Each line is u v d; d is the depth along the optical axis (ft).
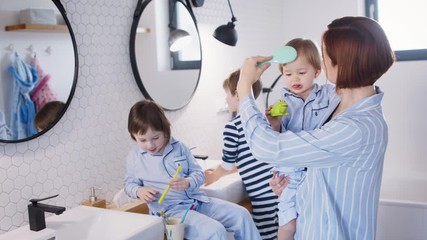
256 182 6.68
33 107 5.15
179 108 7.53
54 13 5.33
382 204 8.59
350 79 3.64
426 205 8.20
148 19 6.79
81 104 5.86
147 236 4.73
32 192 5.26
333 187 3.80
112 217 5.24
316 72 5.41
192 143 8.02
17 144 5.08
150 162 5.83
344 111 3.76
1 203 4.95
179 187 5.43
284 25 11.48
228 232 5.87
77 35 5.76
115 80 6.36
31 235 4.71
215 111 8.63
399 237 8.52
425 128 10.65
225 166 6.75
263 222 6.75
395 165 10.99
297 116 5.30
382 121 3.65
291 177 4.98
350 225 3.82
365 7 11.10
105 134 6.22
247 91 4.00
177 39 7.38
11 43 4.91
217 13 8.59
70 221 5.13
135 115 5.56
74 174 5.78
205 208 5.94
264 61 4.16
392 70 10.80
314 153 3.59
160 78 7.07
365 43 3.54
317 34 11.16
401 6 10.92
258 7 10.11
